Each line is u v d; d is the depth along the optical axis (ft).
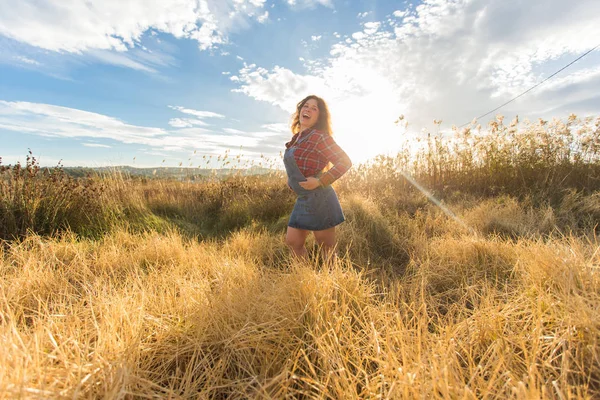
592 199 15.88
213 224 19.58
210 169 27.07
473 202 18.88
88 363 3.97
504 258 8.88
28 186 13.26
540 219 13.92
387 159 27.04
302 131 9.73
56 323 5.04
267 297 5.96
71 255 10.17
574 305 4.68
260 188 24.71
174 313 5.82
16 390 3.22
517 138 24.29
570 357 4.17
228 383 4.28
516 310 5.65
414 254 10.90
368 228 13.92
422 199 21.22
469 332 5.03
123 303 5.58
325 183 8.75
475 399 3.18
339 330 5.16
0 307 5.60
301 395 4.15
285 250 11.88
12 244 10.55
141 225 15.87
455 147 26.32
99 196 16.06
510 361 4.08
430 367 3.68
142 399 3.74
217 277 8.03
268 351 4.62
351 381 4.03
